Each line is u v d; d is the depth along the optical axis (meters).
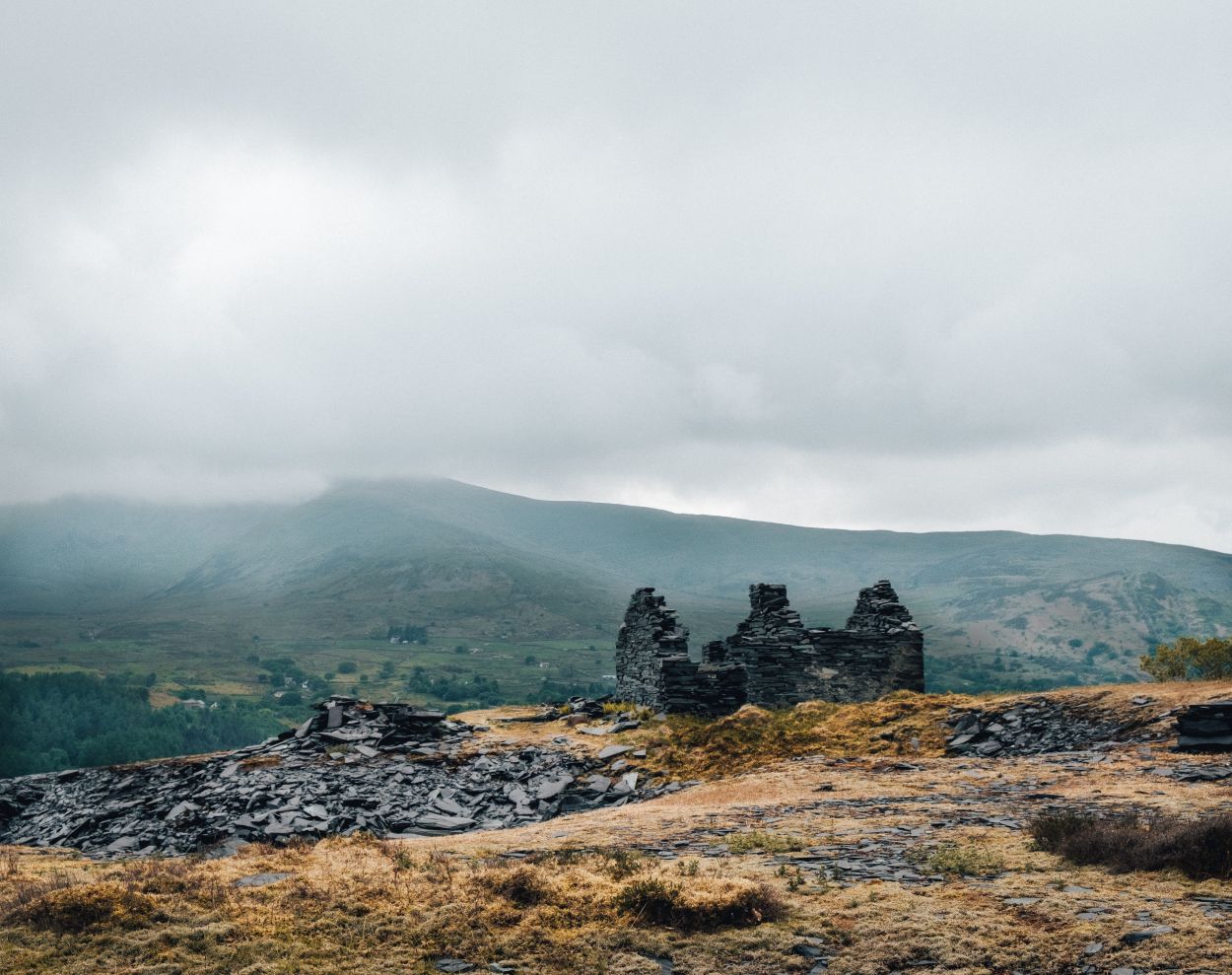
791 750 40.53
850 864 18.73
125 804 44.34
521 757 45.62
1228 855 16.11
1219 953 12.26
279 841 34.34
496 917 15.09
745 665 54.53
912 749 39.16
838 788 30.25
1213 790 24.69
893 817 23.94
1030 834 20.62
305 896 16.09
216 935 14.25
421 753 46.78
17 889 16.88
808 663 55.00
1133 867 16.88
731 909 15.05
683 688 52.94
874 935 14.12
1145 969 12.05
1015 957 12.93
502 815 39.03
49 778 54.84
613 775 42.34
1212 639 51.16
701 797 32.31
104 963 13.30
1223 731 30.28
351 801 39.81
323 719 52.47
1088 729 36.00
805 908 15.48
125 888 15.51
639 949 13.98
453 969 13.38
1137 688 39.09
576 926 14.89
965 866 17.80
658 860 19.31
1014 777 29.59
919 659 55.56
